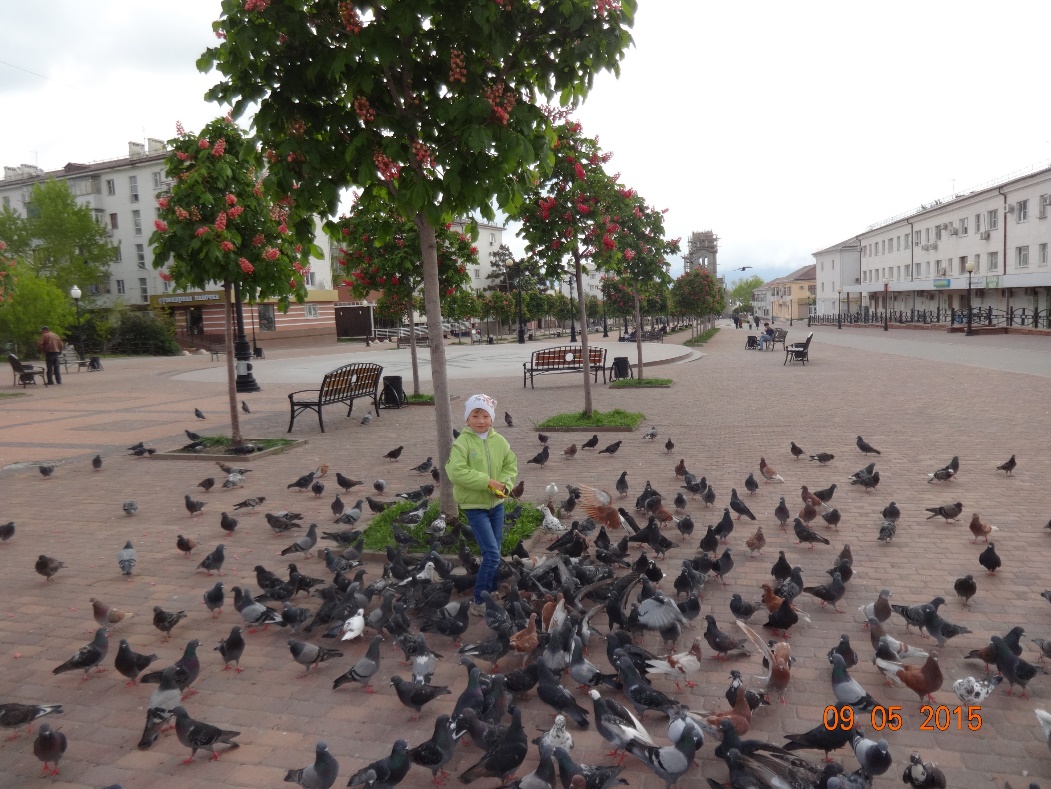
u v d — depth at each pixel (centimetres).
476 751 455
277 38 643
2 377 3353
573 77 737
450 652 577
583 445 1302
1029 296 4750
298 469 1259
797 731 451
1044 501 916
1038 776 404
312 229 790
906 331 5841
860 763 402
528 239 1440
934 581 678
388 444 1455
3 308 3869
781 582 649
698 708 486
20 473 1278
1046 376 2212
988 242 5228
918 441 1317
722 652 552
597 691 486
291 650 542
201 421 1841
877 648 527
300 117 700
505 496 621
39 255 5534
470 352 4659
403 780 428
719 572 686
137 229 6100
